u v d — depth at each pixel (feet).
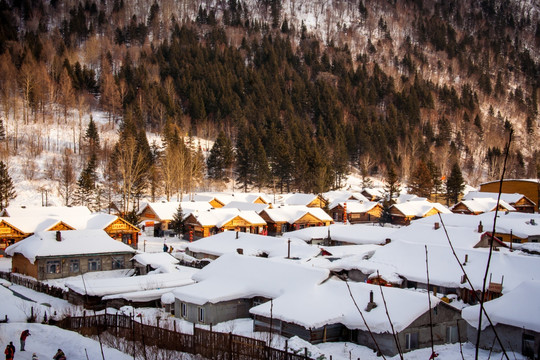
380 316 83.51
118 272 154.10
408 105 562.25
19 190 277.85
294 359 64.54
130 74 508.94
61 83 450.30
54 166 317.42
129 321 84.69
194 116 463.01
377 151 459.73
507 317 78.23
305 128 456.45
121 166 274.98
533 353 75.56
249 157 362.94
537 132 639.76
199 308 100.78
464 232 142.61
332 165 394.73
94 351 74.74
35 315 100.63
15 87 428.15
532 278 103.55
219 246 162.50
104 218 192.34
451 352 79.36
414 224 163.43
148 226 230.27
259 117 462.19
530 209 274.16
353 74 650.02
